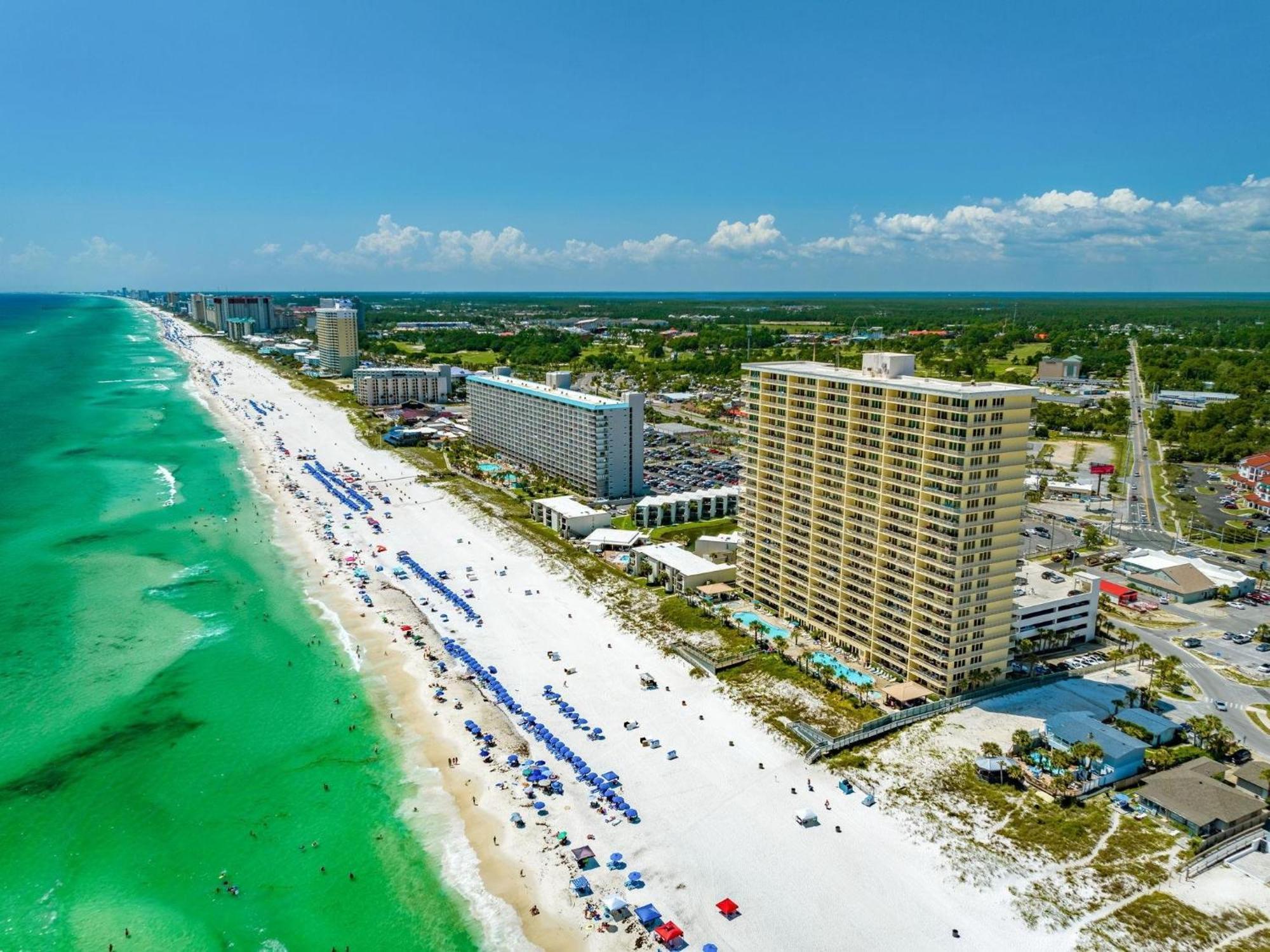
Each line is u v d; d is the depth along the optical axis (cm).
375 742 15262
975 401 15150
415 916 11244
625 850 12381
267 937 10950
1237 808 12669
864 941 10700
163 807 13525
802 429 19088
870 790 13662
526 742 15188
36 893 11731
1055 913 11112
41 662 18125
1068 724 14762
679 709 16238
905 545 16825
